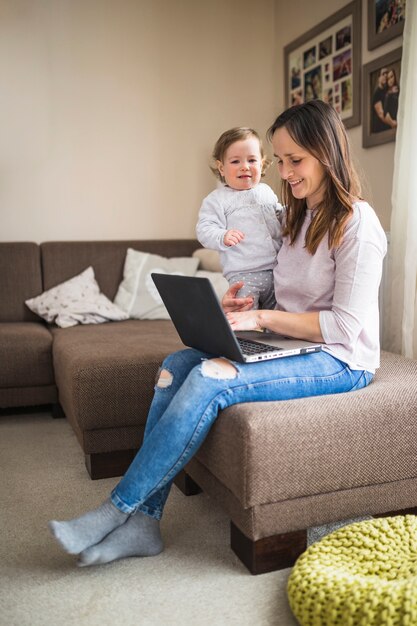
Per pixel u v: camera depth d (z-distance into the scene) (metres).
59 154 3.95
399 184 2.72
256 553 1.59
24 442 2.71
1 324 3.43
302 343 1.74
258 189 2.22
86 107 3.97
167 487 1.69
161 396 1.80
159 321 3.53
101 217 4.07
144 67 4.05
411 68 2.62
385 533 1.58
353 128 3.40
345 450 1.60
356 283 1.67
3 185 3.88
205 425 1.62
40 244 3.81
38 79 3.87
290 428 1.54
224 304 1.91
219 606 1.47
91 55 3.95
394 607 1.26
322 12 3.66
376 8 3.12
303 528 1.61
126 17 3.99
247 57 4.22
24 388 3.01
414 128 2.58
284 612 1.44
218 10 4.14
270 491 1.54
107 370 2.24
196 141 4.19
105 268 3.79
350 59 3.36
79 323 3.41
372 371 1.80
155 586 1.55
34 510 2.00
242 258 2.12
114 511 1.61
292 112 1.72
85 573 1.62
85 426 2.23
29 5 3.81
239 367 1.65
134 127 4.07
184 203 4.21
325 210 1.73
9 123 3.85
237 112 4.24
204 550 1.73
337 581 1.37
